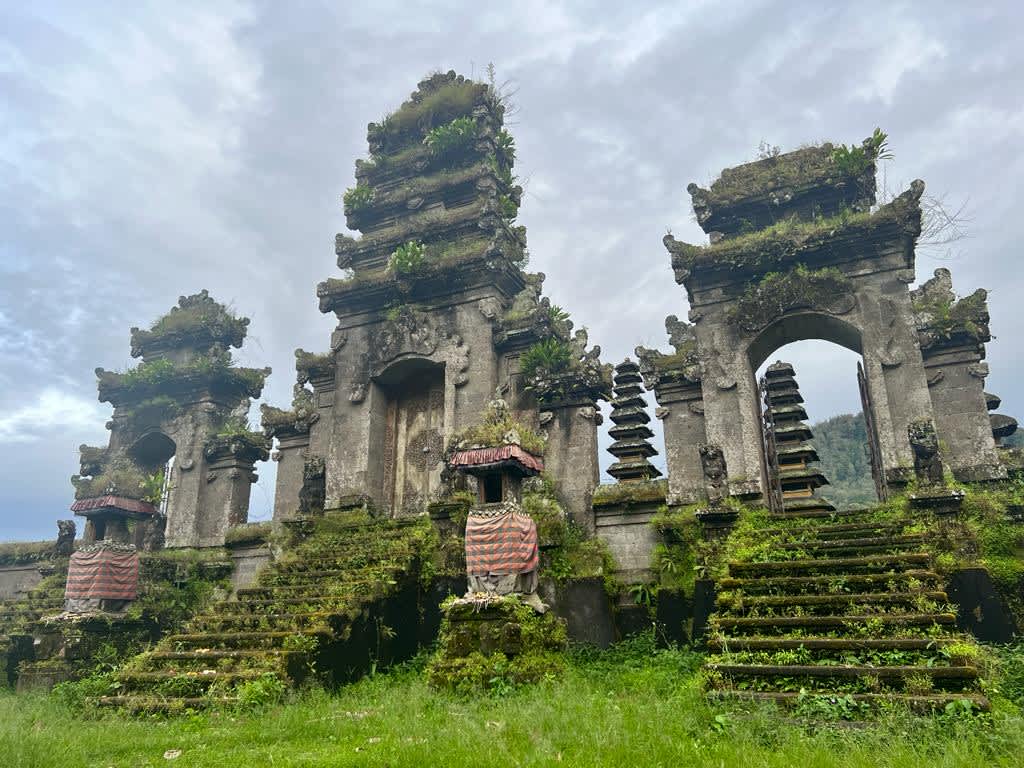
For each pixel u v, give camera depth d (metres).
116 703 13.84
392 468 23.31
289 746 9.51
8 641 21.69
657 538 18.27
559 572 18.14
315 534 21.30
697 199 20.31
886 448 16.78
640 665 15.22
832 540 14.43
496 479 16.23
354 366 23.72
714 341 18.89
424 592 18.41
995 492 15.65
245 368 28.55
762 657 10.71
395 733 9.55
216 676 13.88
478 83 26.50
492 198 24.33
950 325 17.28
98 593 20.28
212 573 23.98
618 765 7.56
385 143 27.47
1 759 8.51
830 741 8.38
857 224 17.86
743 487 17.44
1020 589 13.85
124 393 28.64
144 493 23.56
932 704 9.05
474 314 22.52
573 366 20.48
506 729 9.21
